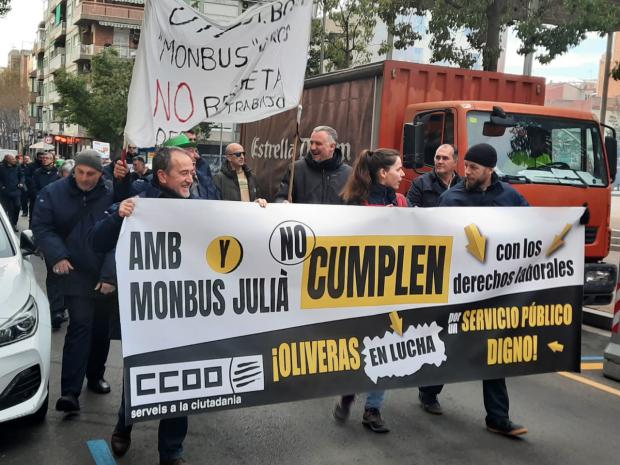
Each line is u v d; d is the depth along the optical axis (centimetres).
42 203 441
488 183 444
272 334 369
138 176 852
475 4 1327
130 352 337
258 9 445
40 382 403
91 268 441
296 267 373
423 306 409
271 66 453
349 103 844
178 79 436
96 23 5509
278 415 468
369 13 1931
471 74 804
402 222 400
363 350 392
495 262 427
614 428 461
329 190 515
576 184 694
